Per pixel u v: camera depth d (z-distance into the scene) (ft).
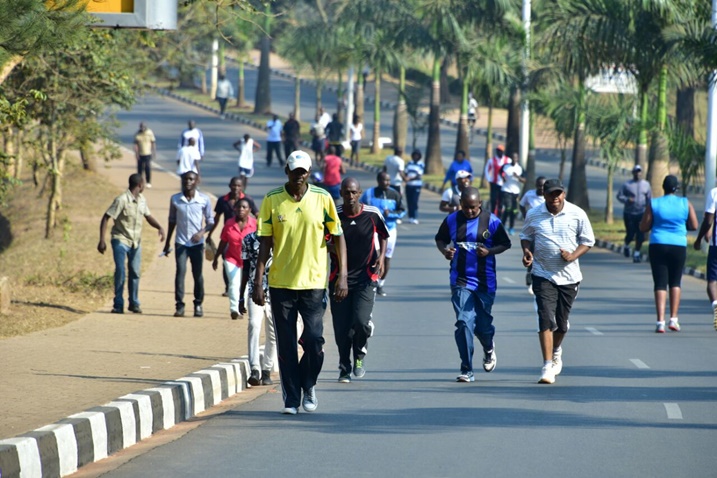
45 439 63.72
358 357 102.01
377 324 140.67
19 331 124.06
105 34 177.47
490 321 102.78
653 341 127.13
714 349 121.08
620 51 249.55
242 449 72.08
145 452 71.36
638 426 80.48
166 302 153.58
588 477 65.31
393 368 109.19
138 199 142.10
